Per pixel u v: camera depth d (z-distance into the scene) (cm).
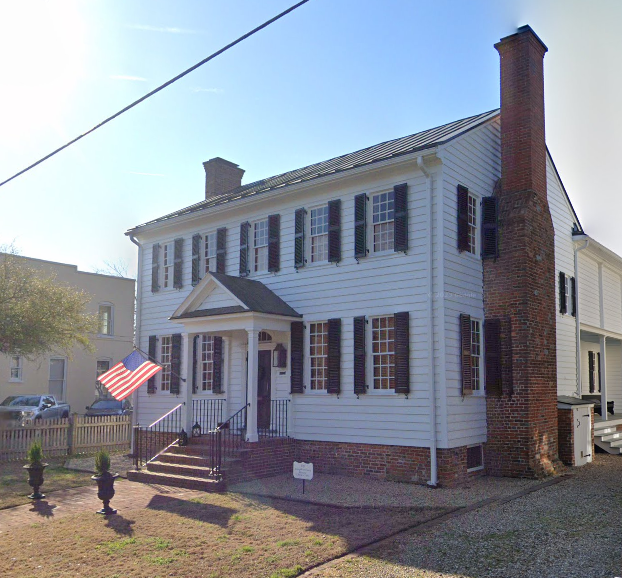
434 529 947
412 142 1636
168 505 1155
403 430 1398
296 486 1345
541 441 1475
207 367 1856
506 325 1485
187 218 1938
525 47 1567
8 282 2177
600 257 2292
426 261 1395
